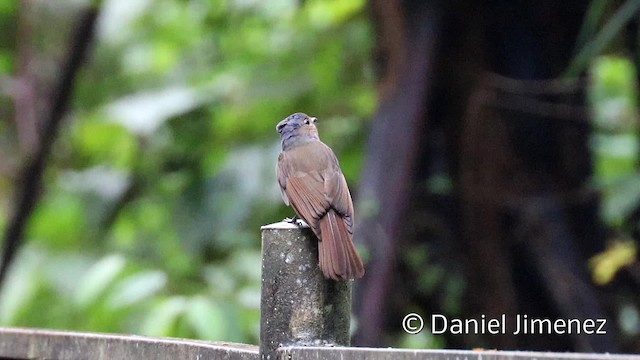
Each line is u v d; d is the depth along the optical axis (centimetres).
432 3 1002
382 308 952
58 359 670
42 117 1275
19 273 1295
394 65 1002
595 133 1142
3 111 1480
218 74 1330
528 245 1038
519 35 1035
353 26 1258
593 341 1012
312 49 1288
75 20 1262
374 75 1056
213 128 1309
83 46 1183
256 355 548
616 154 1220
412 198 1065
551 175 1046
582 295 1022
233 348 571
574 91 1047
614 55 1120
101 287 1072
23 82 1291
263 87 1289
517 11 1026
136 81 1455
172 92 1302
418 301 1086
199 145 1314
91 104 1450
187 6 1409
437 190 1057
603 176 1146
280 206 1276
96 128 1341
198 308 1015
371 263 958
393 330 1085
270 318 543
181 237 1281
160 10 1427
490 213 1045
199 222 1283
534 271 1041
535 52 1040
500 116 1043
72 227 1383
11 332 702
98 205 1369
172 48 1438
